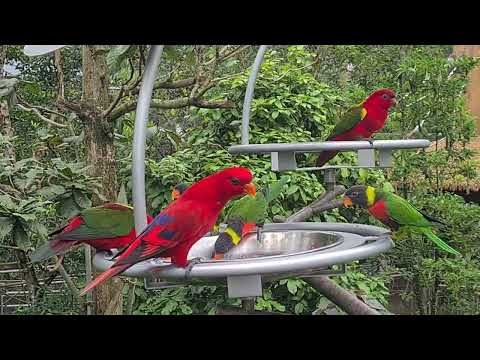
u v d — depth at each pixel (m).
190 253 2.03
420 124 4.65
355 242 1.82
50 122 3.21
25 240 2.29
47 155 3.89
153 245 1.43
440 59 4.83
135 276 1.49
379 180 4.59
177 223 1.45
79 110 2.87
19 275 4.84
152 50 1.47
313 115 4.78
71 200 2.49
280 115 4.66
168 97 5.27
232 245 1.96
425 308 4.77
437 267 4.38
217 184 1.52
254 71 2.40
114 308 2.95
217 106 2.77
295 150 2.13
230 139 4.72
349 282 4.33
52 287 4.43
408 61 4.82
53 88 5.66
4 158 2.78
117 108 2.86
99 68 2.92
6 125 3.34
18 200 2.47
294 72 4.89
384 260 5.05
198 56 2.74
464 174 4.95
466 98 5.64
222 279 1.47
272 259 1.44
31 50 1.49
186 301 4.29
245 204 2.09
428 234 2.59
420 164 4.75
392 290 5.29
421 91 4.70
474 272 4.32
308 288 4.24
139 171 1.46
